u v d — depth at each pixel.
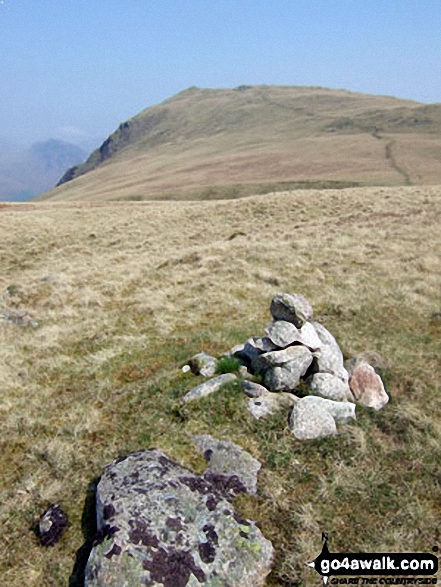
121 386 2.42
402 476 1.71
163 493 1.50
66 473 1.82
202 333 2.93
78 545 1.53
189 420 1.96
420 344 2.57
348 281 3.72
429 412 2.00
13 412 2.28
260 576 1.39
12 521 1.64
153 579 1.30
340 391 2.04
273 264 4.46
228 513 1.50
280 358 2.11
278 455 1.78
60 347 3.05
